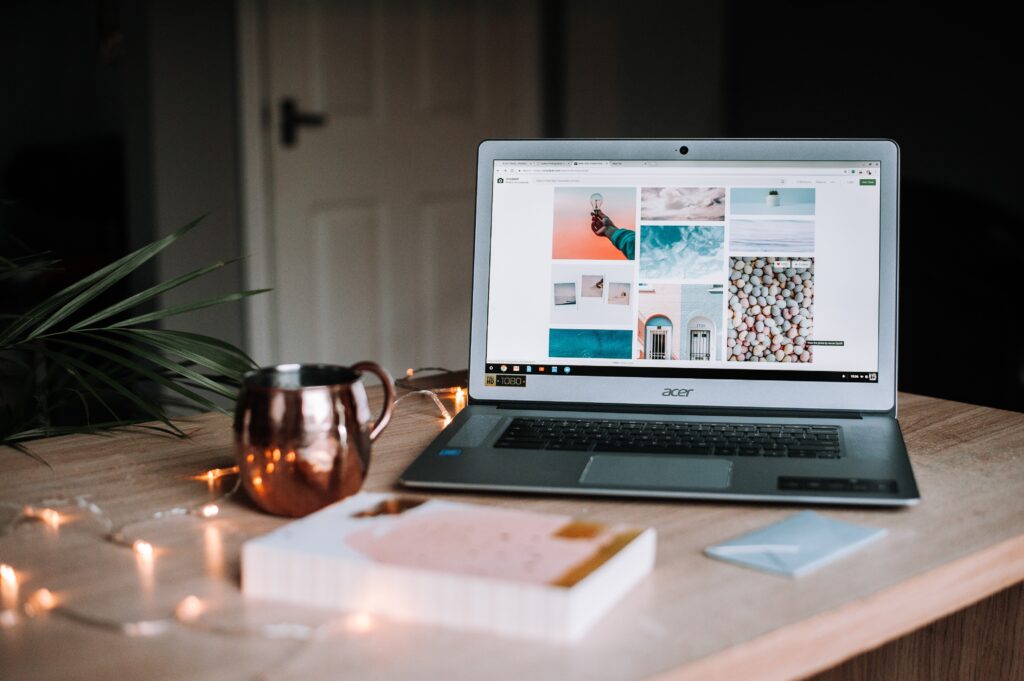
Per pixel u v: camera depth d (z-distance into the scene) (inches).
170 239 48.0
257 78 118.3
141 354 45.7
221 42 114.8
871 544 31.0
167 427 44.0
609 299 43.8
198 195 114.3
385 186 131.4
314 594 26.7
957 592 30.2
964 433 43.0
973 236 115.5
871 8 124.7
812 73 131.3
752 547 30.3
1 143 111.0
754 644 25.0
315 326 126.6
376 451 40.3
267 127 119.8
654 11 146.1
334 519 29.4
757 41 136.3
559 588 24.7
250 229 119.3
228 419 45.4
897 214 42.9
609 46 150.4
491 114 141.5
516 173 44.4
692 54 142.6
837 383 42.7
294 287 124.0
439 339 140.0
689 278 43.5
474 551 27.1
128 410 52.2
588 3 146.9
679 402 43.4
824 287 42.9
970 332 115.3
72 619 26.2
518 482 35.3
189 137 113.0
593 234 44.1
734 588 28.0
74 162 111.4
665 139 43.9
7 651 24.5
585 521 29.5
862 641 27.7
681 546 30.9
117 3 108.5
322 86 123.7
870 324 42.7
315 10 122.1
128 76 109.5
